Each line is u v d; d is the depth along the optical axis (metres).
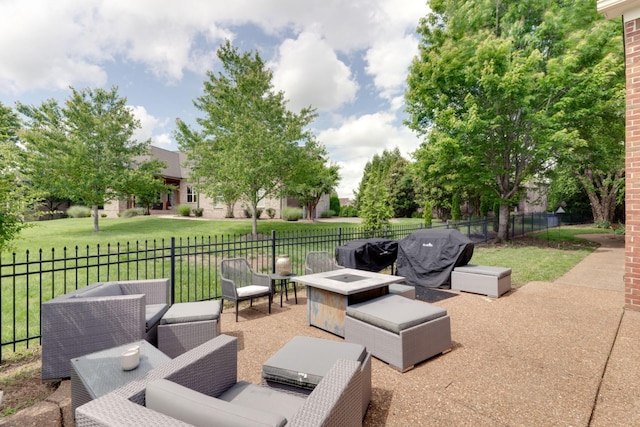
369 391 2.77
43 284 6.89
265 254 11.38
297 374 2.28
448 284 6.95
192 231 16.86
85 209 27.36
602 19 12.37
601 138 14.45
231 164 13.73
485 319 5.02
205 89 17.17
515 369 3.42
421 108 15.30
